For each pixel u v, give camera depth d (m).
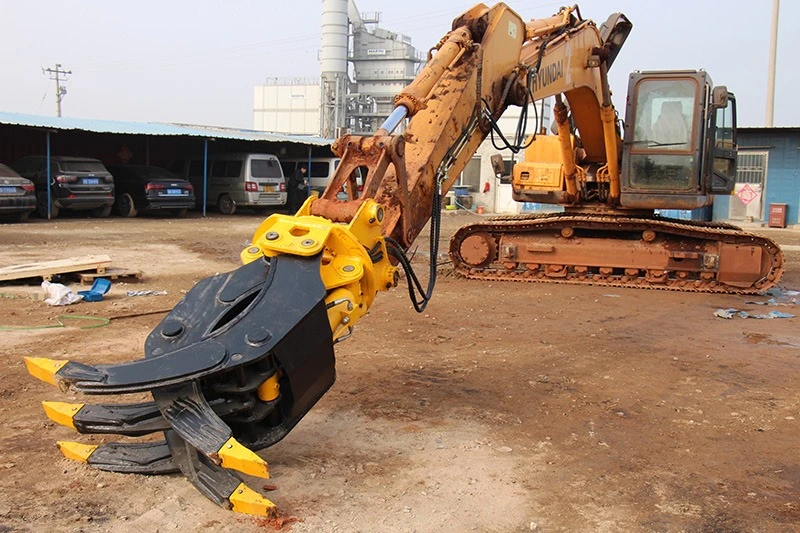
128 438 5.08
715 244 11.71
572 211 12.87
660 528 4.02
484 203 33.00
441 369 7.00
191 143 31.41
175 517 3.99
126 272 11.39
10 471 4.51
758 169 28.02
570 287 12.10
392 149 4.91
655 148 11.65
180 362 3.71
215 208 27.98
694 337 8.59
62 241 16.09
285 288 4.11
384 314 9.52
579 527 4.02
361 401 6.00
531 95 7.25
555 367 7.17
